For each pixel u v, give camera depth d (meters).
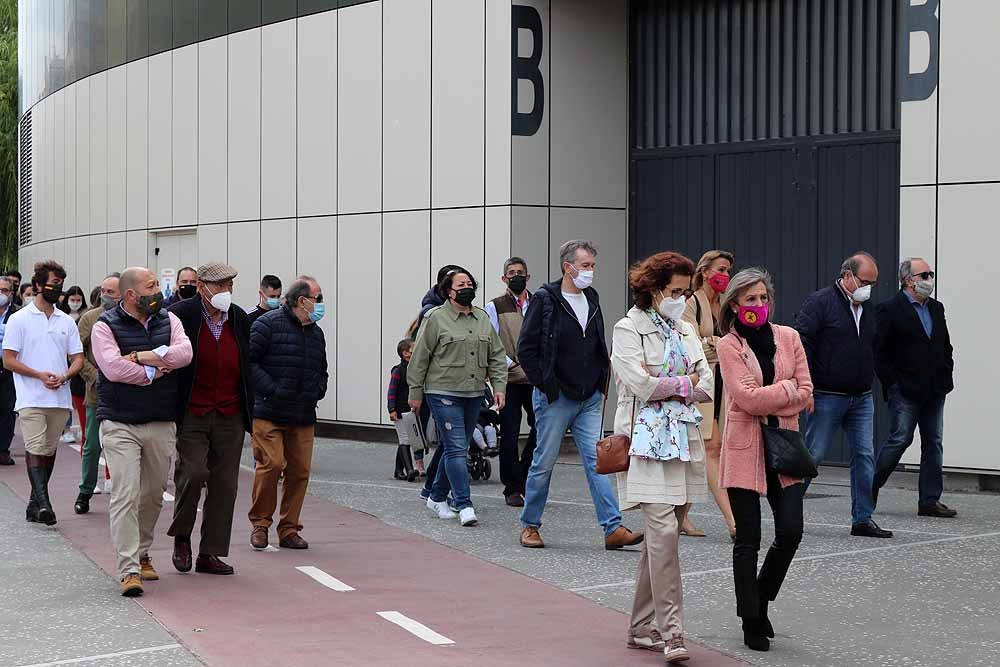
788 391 8.33
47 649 8.56
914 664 8.11
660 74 19.88
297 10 22.78
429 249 20.52
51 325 13.78
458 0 19.95
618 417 8.60
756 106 18.84
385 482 16.95
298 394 12.10
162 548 12.45
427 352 13.40
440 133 20.28
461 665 8.17
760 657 8.30
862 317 12.64
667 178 19.78
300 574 11.06
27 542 12.64
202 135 25.28
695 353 8.73
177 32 26.09
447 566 11.38
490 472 17.22
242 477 17.67
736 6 19.03
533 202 19.45
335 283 22.17
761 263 18.70
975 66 15.48
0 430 18.95
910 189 15.94
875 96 17.69
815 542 12.28
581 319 11.98
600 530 13.20
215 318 10.98
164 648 8.59
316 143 22.50
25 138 41.00
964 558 11.48
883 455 13.59
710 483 12.39
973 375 15.52
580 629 9.12
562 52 19.64
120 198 28.84
